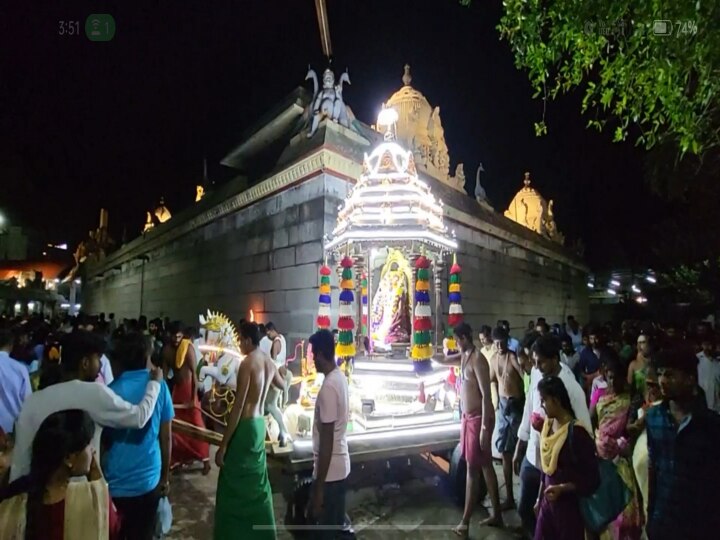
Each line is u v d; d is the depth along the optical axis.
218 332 8.04
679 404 2.86
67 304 34.03
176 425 6.11
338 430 3.77
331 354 3.84
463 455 4.84
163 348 7.08
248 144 11.94
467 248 12.80
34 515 2.38
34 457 2.41
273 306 9.57
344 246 7.08
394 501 5.52
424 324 6.44
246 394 3.89
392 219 6.61
